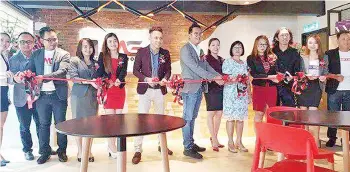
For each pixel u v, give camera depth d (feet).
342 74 13.14
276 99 13.25
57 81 11.77
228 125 13.55
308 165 5.39
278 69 13.26
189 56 12.10
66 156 12.33
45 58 11.76
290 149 5.69
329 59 13.34
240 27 22.33
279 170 6.55
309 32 20.81
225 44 22.25
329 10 17.71
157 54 12.28
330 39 17.90
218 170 11.09
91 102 11.71
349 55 13.17
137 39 21.81
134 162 11.89
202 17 22.49
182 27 22.41
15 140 14.44
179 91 12.25
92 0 17.98
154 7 18.53
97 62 11.91
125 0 18.15
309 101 13.33
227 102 13.20
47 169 11.28
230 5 19.17
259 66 13.11
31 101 11.40
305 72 13.37
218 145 14.10
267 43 13.21
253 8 19.19
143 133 5.47
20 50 12.02
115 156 12.66
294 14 19.66
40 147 12.14
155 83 11.80
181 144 15.01
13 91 12.27
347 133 7.40
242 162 12.03
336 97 13.24
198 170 11.07
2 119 12.04
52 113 12.50
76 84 11.59
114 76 12.09
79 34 21.34
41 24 20.67
